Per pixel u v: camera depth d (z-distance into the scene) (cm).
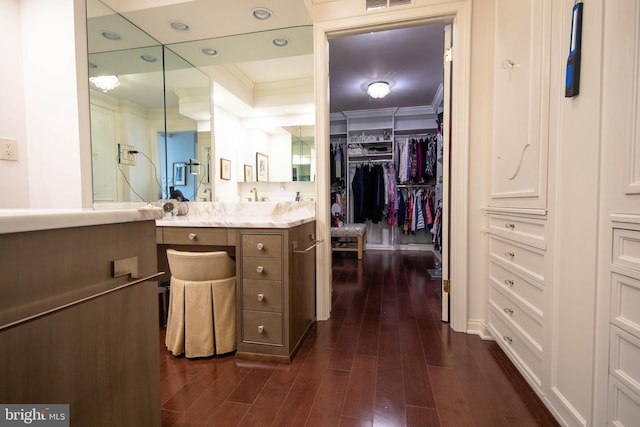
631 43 77
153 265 83
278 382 139
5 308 49
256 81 248
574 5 99
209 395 129
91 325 64
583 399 96
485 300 181
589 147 93
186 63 238
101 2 178
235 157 262
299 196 258
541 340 121
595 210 90
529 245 128
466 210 185
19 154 166
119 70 205
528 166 130
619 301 82
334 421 113
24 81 168
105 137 199
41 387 54
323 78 203
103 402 67
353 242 473
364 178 485
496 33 165
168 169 237
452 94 190
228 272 167
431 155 465
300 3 179
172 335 167
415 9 183
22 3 165
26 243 52
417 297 262
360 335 188
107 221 67
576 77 97
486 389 132
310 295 200
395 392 130
